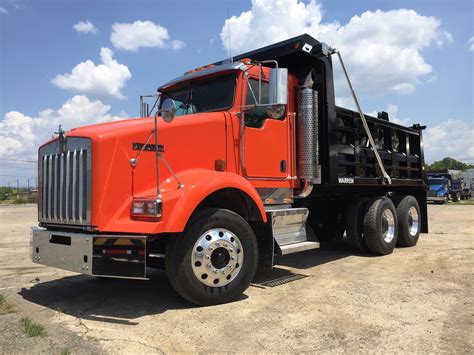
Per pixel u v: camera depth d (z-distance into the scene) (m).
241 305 4.67
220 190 4.93
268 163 5.95
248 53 7.10
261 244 5.52
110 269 4.11
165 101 6.37
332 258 7.75
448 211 22.38
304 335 3.75
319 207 8.42
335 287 5.48
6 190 58.06
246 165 5.62
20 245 10.00
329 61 6.97
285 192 6.24
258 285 5.62
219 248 4.68
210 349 3.45
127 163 4.48
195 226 4.51
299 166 6.50
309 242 6.07
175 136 4.92
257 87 5.85
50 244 4.59
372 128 8.40
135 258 4.08
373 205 8.02
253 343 3.57
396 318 4.20
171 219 4.26
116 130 4.50
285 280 5.90
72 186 4.54
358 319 4.18
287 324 4.04
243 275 4.86
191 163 5.04
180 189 4.48
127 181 4.47
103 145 4.35
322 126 6.89
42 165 5.07
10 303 4.80
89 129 4.62
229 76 5.70
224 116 5.41
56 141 4.80
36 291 5.38
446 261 7.29
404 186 9.65
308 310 4.47
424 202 10.36
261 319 4.18
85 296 5.12
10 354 3.32
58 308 4.61
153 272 6.65
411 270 6.55
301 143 6.50
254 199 5.05
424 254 8.14
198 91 5.99
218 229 4.70
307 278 6.04
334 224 8.94
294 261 7.43
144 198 4.30
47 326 4.00
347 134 7.61
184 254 4.45
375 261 7.41
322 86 6.88
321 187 7.09
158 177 4.32
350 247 8.70
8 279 6.12
